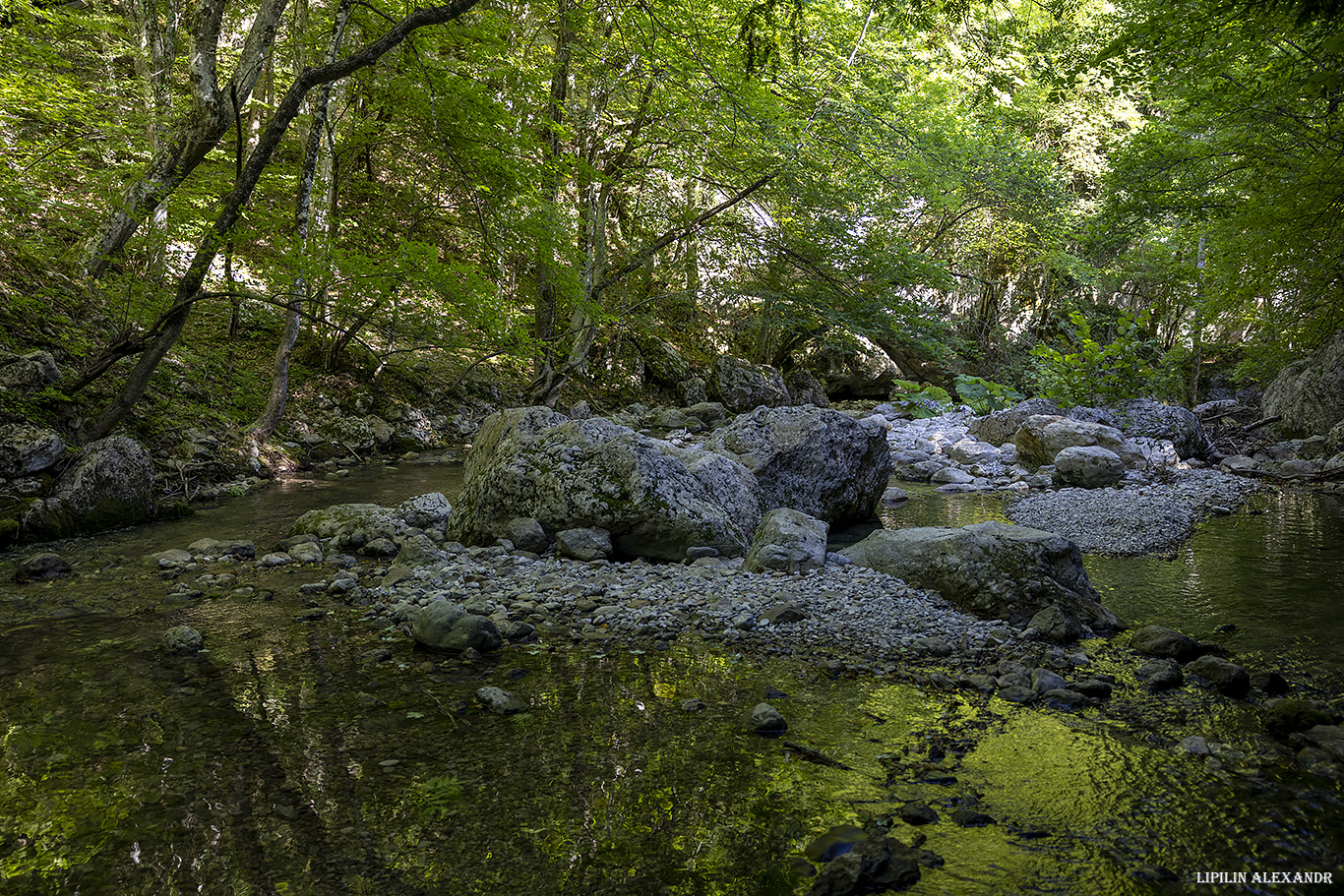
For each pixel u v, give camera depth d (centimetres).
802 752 303
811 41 1344
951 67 1759
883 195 1630
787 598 499
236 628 457
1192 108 1237
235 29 1683
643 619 470
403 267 757
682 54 1225
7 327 851
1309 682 375
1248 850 238
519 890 221
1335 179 933
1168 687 371
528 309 1538
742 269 1831
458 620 426
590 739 316
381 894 219
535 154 1197
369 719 333
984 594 488
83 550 648
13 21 1039
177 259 864
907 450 1318
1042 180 1898
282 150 1381
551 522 639
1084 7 1494
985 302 2508
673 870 230
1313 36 671
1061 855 236
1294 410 1397
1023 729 326
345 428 1273
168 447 942
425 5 1071
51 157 1020
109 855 237
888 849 232
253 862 234
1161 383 1591
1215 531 742
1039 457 1184
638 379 2102
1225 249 1222
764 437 802
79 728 323
